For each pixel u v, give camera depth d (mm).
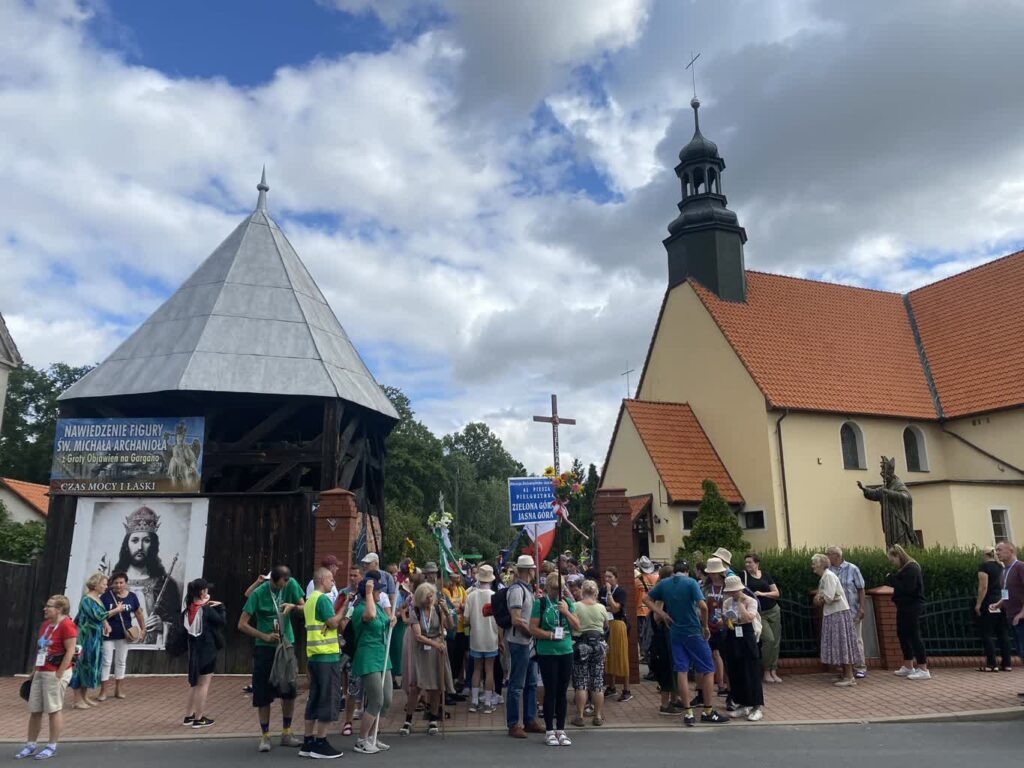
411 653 9617
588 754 8102
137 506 14648
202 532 14516
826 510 25203
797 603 13703
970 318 29547
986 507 23719
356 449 17578
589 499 35312
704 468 26281
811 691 11750
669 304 30312
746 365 26141
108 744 8875
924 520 23953
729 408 26750
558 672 8766
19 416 51312
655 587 10266
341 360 17391
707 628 10031
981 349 28094
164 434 14945
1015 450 25297
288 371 15984
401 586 11953
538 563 11383
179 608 14227
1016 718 9836
